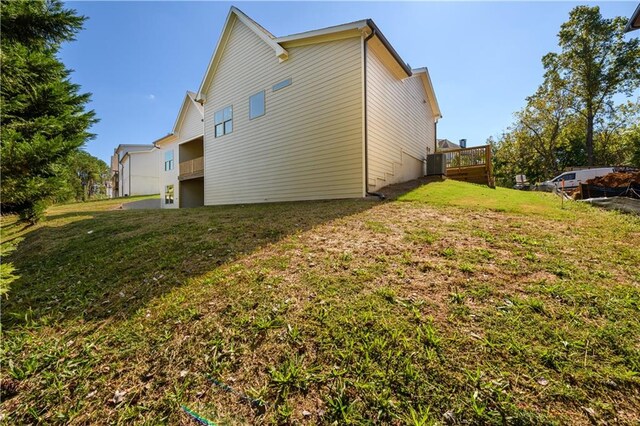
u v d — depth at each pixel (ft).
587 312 6.84
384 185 29.91
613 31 68.59
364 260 10.51
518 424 4.54
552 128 79.66
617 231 13.02
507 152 90.74
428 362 5.72
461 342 6.14
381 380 5.50
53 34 19.54
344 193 26.45
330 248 12.04
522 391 5.02
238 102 36.19
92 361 7.21
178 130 54.39
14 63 16.33
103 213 34.65
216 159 39.73
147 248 15.26
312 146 28.58
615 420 4.52
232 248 13.56
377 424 4.80
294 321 7.39
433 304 7.54
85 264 14.60
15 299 11.39
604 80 70.64
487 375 5.36
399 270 9.55
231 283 9.80
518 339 6.11
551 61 75.46
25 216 20.71
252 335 7.15
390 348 6.17
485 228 13.88
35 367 7.23
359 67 25.26
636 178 24.27
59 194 16.97
